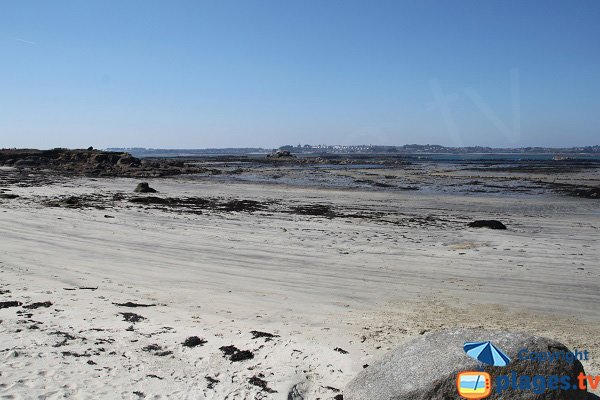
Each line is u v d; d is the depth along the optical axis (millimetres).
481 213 24469
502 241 16422
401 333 8039
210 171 59375
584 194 33938
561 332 8172
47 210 21719
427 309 9422
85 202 25344
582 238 17203
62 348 6832
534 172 58844
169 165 64938
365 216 22656
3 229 16797
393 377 5191
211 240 16016
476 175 53812
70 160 66062
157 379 6078
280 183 43031
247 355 6953
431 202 29250
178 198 29062
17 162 62500
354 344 7516
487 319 8828
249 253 14203
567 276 11844
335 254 14203
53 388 5598
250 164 85250
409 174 55719
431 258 13758
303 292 10477
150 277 11414
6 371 5934
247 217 21516
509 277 11758
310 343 7500
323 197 31453
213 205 25812
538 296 10266
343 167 74250
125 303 9328
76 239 15562
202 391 5844
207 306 9367
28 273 11328
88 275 11391
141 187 32438
